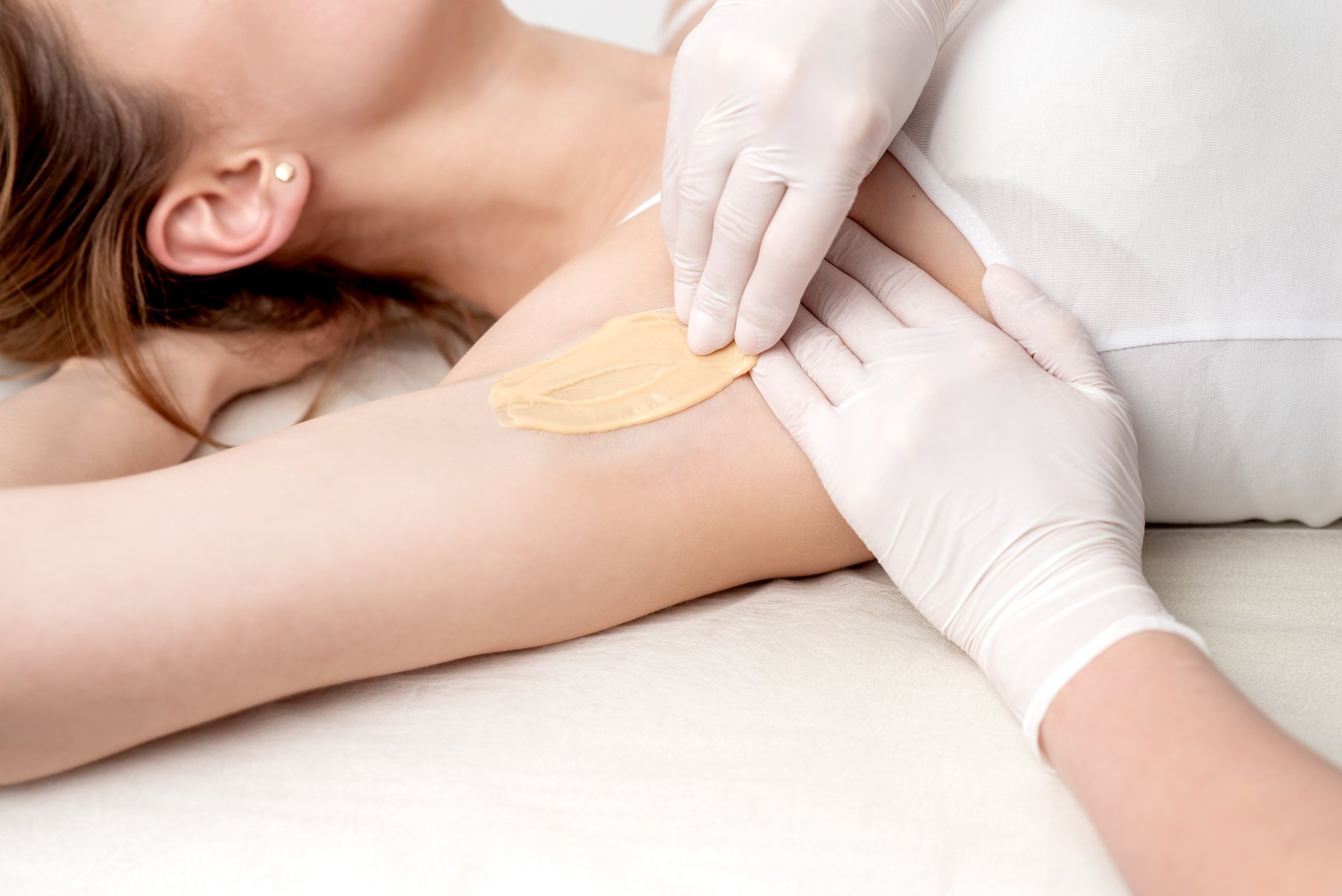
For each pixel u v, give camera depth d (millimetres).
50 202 1156
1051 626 735
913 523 812
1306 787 558
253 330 1310
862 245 936
